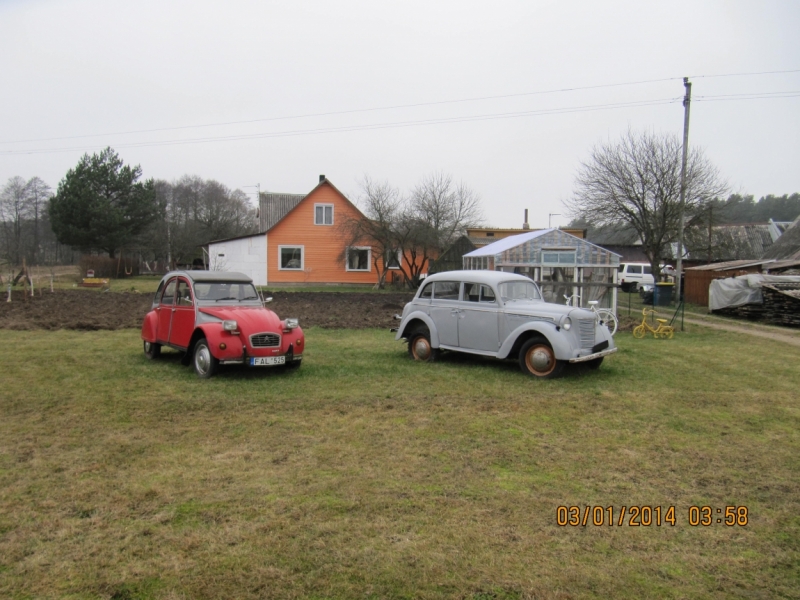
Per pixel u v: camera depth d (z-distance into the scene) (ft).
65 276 134.31
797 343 46.03
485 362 34.04
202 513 13.33
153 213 152.15
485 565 11.19
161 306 33.55
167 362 33.22
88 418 21.45
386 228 109.29
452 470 16.37
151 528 12.55
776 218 233.14
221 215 221.25
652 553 11.84
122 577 10.64
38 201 180.96
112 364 32.37
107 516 13.16
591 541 12.28
